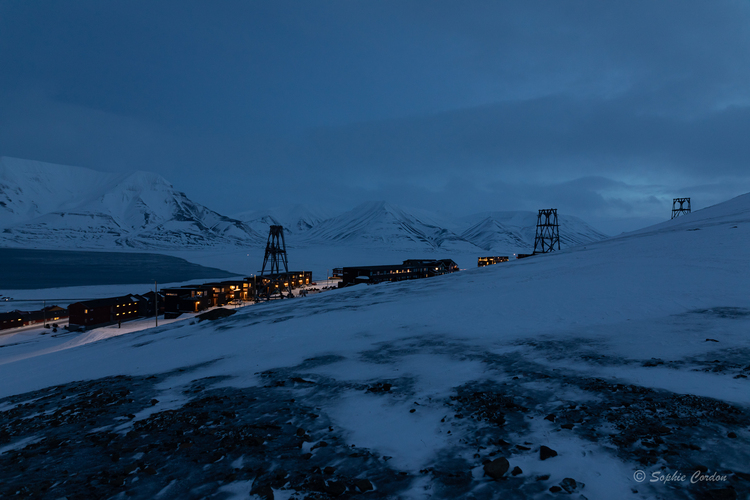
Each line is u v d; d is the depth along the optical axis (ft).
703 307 48.96
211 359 52.95
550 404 23.52
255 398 30.35
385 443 20.52
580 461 16.52
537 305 63.98
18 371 75.56
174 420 25.82
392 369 36.24
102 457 20.40
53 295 355.15
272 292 305.94
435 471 16.98
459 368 34.50
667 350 32.83
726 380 24.20
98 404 32.50
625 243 148.36
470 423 21.88
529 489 14.79
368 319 71.46
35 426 27.81
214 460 19.30
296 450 20.27
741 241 94.22
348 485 16.38
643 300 56.75
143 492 16.46
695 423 18.78
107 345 104.42
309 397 29.76
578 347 37.50
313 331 65.98
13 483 17.57
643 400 22.26
